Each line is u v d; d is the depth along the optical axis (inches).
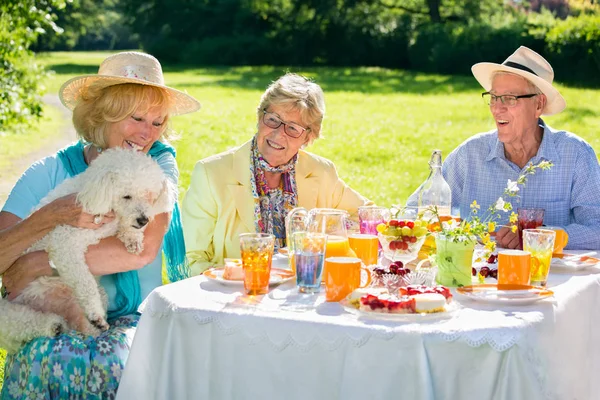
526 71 175.9
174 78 1310.3
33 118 688.4
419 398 103.5
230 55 1670.8
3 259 140.0
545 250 127.7
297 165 171.5
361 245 135.3
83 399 133.0
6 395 137.6
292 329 108.4
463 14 1604.3
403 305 109.2
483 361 105.0
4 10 622.8
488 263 142.9
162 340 118.4
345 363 106.0
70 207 138.5
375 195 475.2
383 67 1528.1
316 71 1423.5
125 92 151.4
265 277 121.6
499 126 180.1
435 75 1311.5
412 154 639.8
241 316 111.6
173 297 119.6
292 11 1648.6
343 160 605.9
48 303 141.9
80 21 2345.0
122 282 150.8
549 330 112.6
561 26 1139.3
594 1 1473.9
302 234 123.1
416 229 130.4
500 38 1280.8
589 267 140.8
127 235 141.3
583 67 1070.4
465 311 113.3
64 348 133.3
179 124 764.0
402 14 1590.8
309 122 161.0
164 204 145.5
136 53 156.9
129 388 118.9
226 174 163.9
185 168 532.1
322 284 129.6
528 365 104.5
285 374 109.7
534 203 182.2
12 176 472.7
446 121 810.2
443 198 152.9
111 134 154.6
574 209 179.9
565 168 179.6
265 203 164.1
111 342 135.9
